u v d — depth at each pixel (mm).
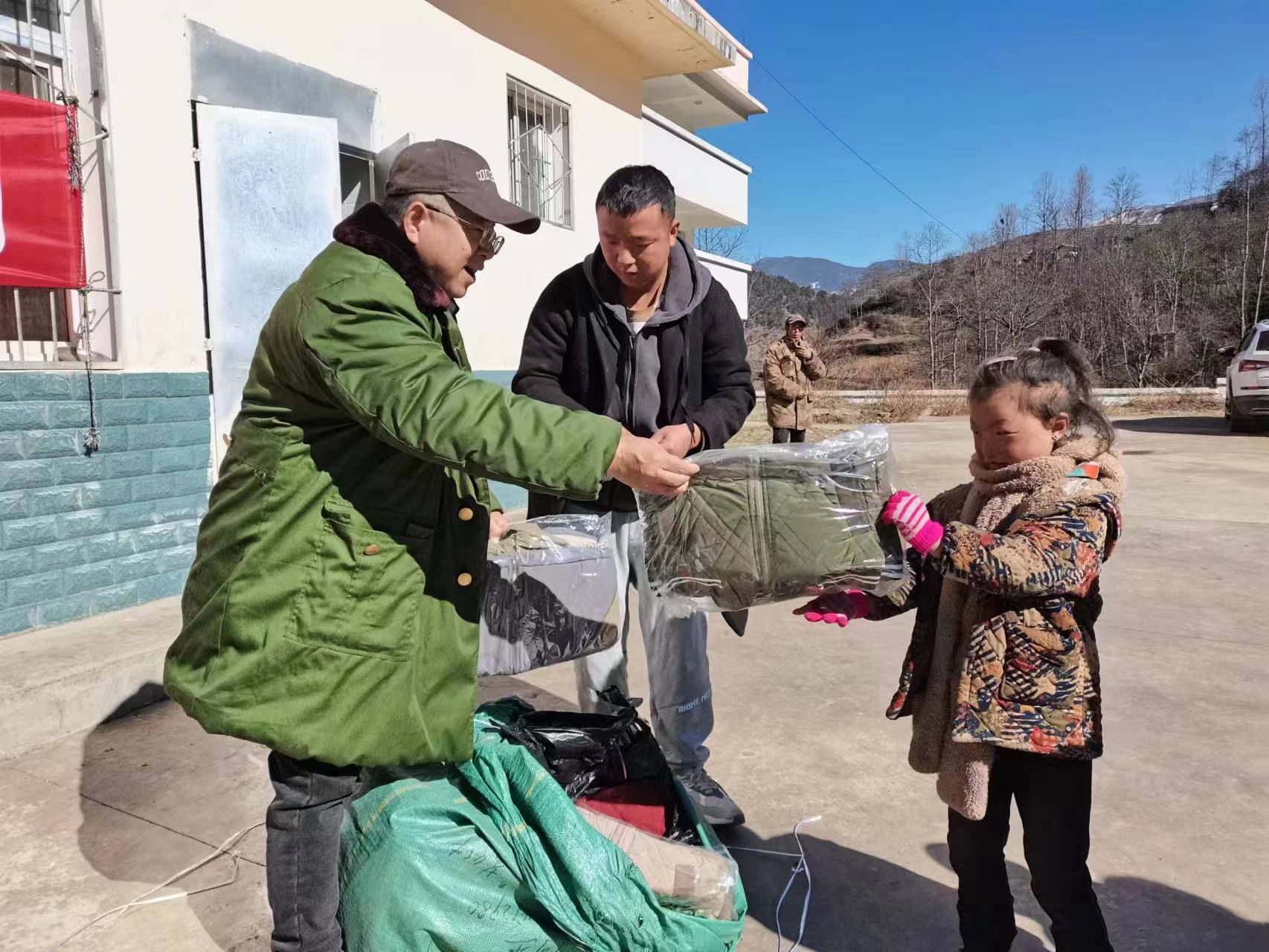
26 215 3705
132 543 4172
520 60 7305
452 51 6512
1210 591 5285
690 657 2639
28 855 2502
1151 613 4852
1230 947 2150
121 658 3453
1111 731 3377
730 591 1879
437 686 1712
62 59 3982
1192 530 6969
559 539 2217
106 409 4027
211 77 4609
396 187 1662
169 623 3936
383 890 1766
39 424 3766
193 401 4441
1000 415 1786
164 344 4344
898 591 1946
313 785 1674
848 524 1830
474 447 1508
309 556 1586
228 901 2311
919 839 2646
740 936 2029
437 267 1692
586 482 1570
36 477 3768
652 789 2152
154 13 4281
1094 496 1698
